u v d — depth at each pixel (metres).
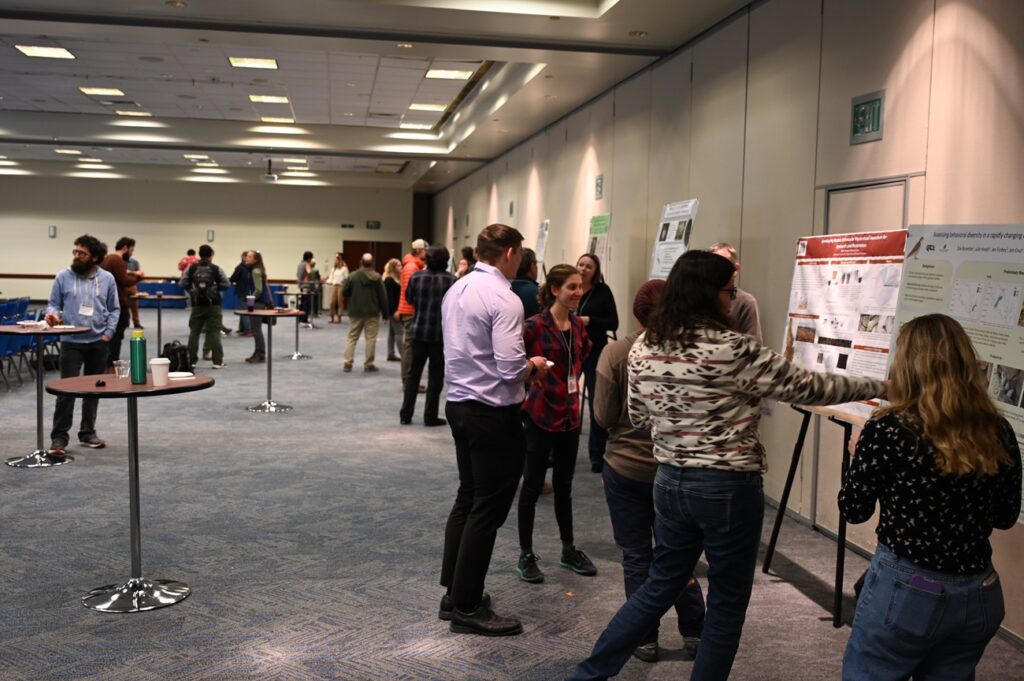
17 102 13.26
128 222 22.64
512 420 2.98
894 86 4.10
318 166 20.16
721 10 5.95
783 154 5.22
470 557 3.02
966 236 2.88
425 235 25.86
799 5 5.03
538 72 8.20
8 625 3.09
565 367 3.62
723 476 2.22
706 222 6.42
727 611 2.31
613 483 2.84
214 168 21.48
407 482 5.25
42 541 4.01
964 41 3.61
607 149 8.98
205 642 2.98
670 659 2.95
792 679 2.81
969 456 1.78
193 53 9.79
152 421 7.08
